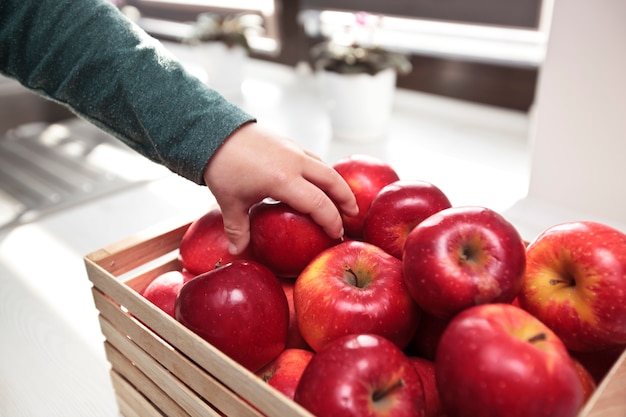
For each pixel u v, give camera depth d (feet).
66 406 1.46
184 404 1.19
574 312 1.05
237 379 0.99
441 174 2.60
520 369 0.84
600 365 1.14
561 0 1.86
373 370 0.93
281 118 3.46
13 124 3.28
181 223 1.54
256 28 3.99
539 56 3.10
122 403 1.43
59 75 1.38
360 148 2.97
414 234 1.07
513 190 2.39
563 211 2.10
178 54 4.90
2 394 1.50
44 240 2.25
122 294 1.25
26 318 1.80
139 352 1.27
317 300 1.13
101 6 1.39
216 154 1.26
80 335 1.73
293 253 1.32
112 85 1.33
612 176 1.96
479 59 3.27
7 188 2.68
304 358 1.18
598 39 1.83
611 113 1.88
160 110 1.30
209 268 1.40
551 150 2.08
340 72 2.88
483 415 0.86
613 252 1.03
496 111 3.29
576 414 0.88
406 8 3.53
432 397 1.12
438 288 1.01
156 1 5.30
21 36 1.40
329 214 1.27
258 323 1.16
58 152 3.10
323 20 3.99
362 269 1.20
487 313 0.92
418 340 1.22
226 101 1.34
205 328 1.14
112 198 2.60
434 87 3.52
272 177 1.24
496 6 3.16
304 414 0.87
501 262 1.01
